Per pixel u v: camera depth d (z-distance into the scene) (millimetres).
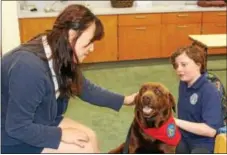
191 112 2062
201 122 2010
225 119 2094
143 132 1886
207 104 1947
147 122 1861
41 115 1716
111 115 3545
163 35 5414
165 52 5500
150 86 1894
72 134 1736
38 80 1561
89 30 1616
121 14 5164
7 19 3904
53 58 1615
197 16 5445
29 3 5371
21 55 1589
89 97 2096
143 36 5340
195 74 2006
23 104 1553
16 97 1544
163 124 1869
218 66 5328
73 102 3834
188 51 1988
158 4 5844
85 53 1683
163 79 4738
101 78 4836
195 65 1983
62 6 5512
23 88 1538
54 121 1847
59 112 1905
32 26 4836
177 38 5477
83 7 1643
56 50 1603
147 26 5309
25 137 1589
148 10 5234
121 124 3342
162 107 1845
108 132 3172
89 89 2090
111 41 5238
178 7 5535
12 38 3932
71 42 1608
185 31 5469
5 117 1637
